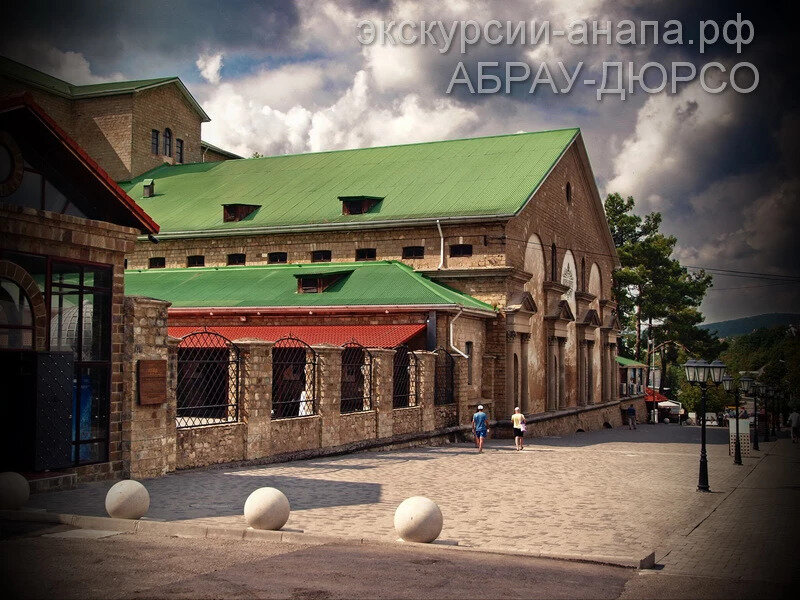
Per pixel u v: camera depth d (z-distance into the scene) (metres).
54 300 17.25
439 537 13.56
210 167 53.81
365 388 28.97
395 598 9.55
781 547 13.88
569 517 16.34
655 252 76.44
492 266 39.81
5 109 16.22
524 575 11.09
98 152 54.06
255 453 22.41
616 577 11.44
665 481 23.50
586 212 54.12
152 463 19.00
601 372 58.72
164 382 19.28
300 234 43.59
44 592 9.32
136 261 47.38
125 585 9.70
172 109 56.69
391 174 47.06
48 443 16.52
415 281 38.06
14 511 13.65
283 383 29.78
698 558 12.93
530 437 41.94
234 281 41.50
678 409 85.25
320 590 9.73
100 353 18.23
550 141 47.62
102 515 13.75
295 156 53.16
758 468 28.89
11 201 16.70
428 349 35.22
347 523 14.27
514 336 40.12
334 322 36.78
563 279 49.25
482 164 46.16
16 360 16.50
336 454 25.89
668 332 79.62
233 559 11.12
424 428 32.31
